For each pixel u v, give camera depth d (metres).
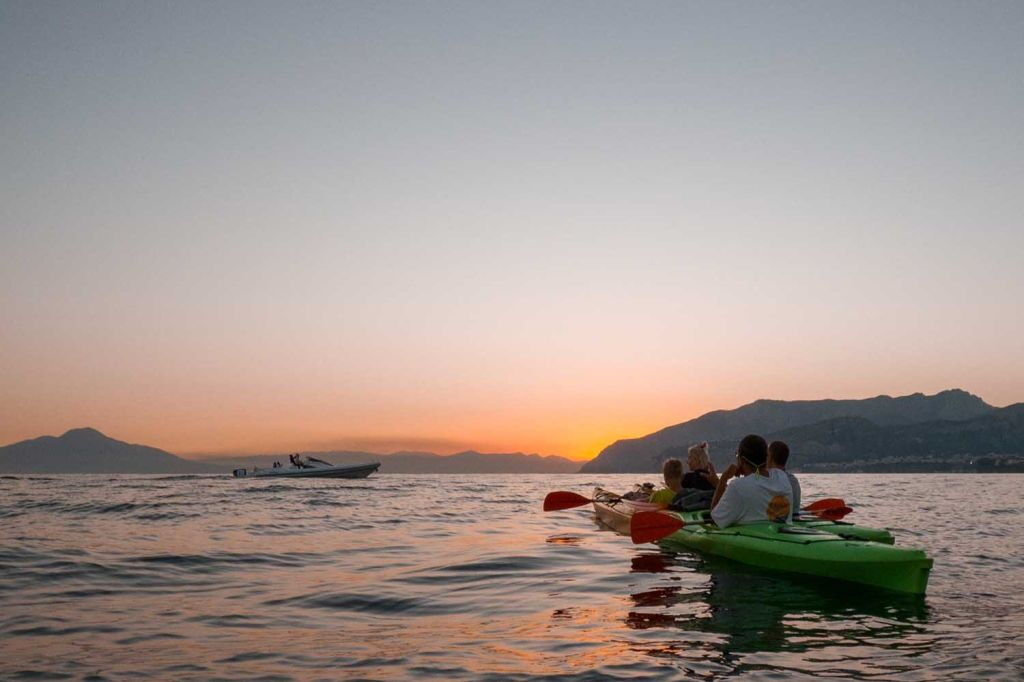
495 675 4.38
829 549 7.39
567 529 12.95
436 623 5.77
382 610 6.27
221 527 13.08
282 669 4.52
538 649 4.96
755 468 8.70
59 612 6.17
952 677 4.33
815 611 6.11
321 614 6.12
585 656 4.79
